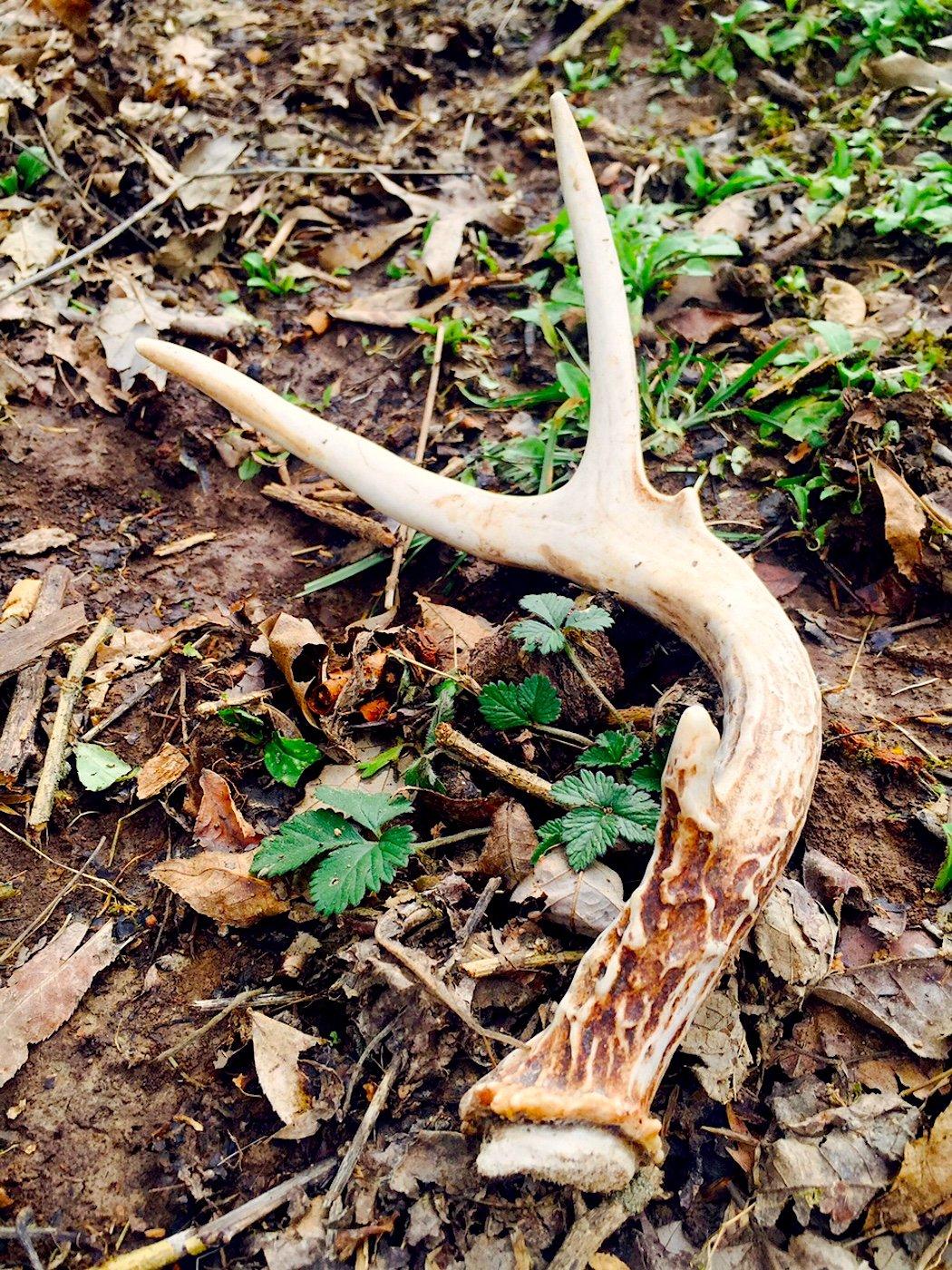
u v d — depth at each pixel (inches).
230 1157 11.4
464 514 14.6
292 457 18.5
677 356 18.4
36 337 18.9
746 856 10.3
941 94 22.1
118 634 16.2
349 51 25.7
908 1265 10.0
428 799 13.4
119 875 13.8
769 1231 10.4
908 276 19.0
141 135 22.9
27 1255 10.9
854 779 13.2
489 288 20.6
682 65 24.6
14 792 14.3
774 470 16.8
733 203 21.0
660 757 13.3
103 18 26.0
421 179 23.0
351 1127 11.4
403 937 12.1
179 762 14.6
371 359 19.7
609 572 13.5
